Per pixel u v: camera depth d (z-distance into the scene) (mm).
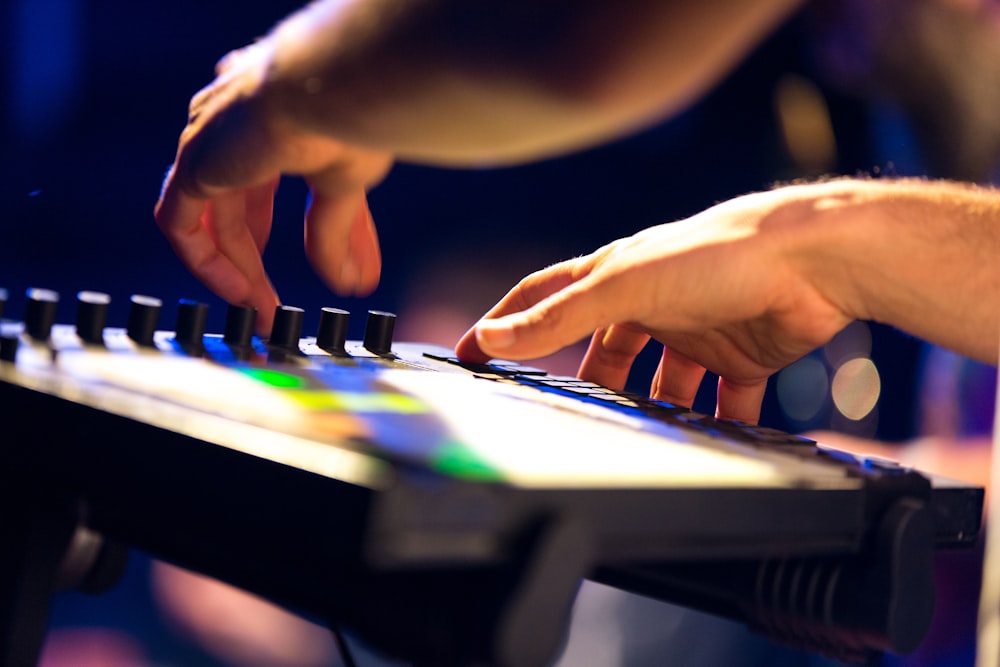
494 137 810
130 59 2998
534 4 768
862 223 990
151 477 760
